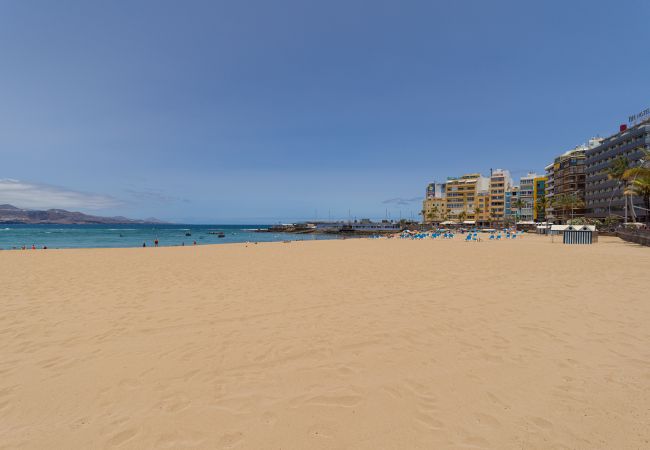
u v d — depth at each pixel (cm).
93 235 7012
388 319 591
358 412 305
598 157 6475
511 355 428
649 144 4888
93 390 346
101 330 538
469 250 2353
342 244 3662
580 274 1075
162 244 4484
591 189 6844
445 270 1208
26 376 377
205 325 564
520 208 9400
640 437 262
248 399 329
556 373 376
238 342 486
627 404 309
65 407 315
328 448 256
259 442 265
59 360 421
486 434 271
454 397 328
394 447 256
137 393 341
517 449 252
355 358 426
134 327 553
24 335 514
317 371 390
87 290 858
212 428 284
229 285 928
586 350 441
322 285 921
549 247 2620
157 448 259
